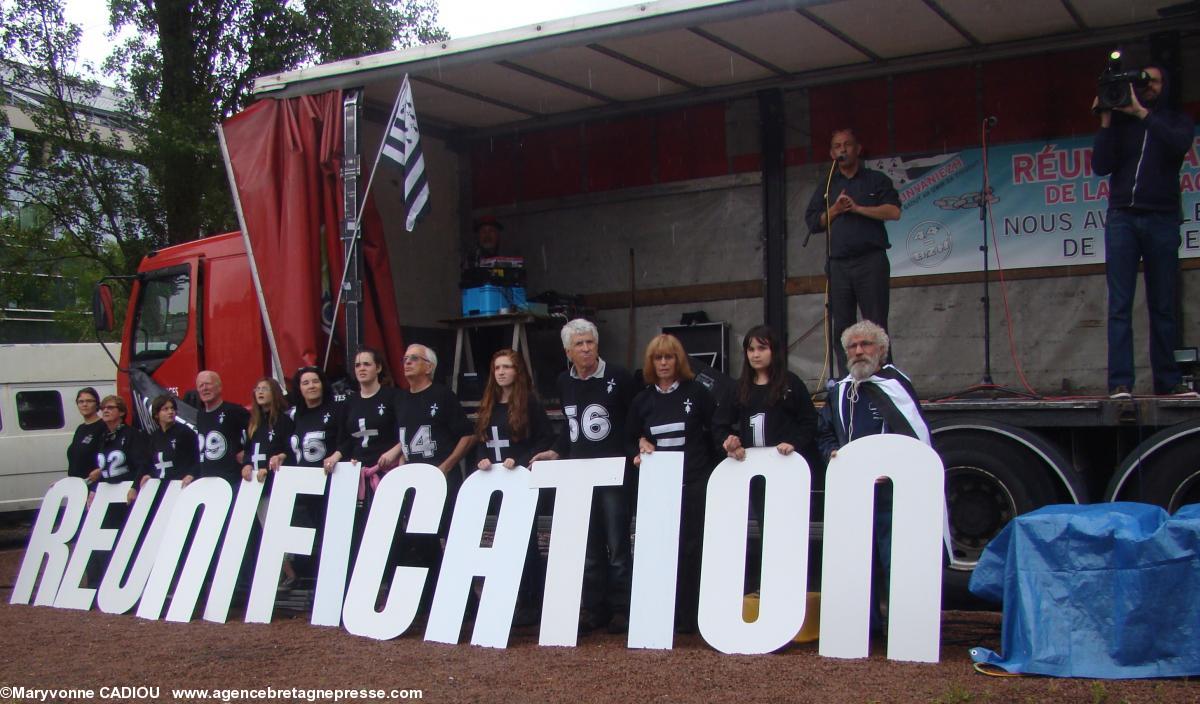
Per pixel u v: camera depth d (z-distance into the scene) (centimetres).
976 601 515
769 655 432
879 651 437
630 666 424
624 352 746
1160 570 375
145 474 660
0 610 623
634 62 636
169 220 1230
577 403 504
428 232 749
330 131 621
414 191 593
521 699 383
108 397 666
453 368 747
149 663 463
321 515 600
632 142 747
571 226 766
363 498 548
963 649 441
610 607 511
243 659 463
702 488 482
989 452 496
